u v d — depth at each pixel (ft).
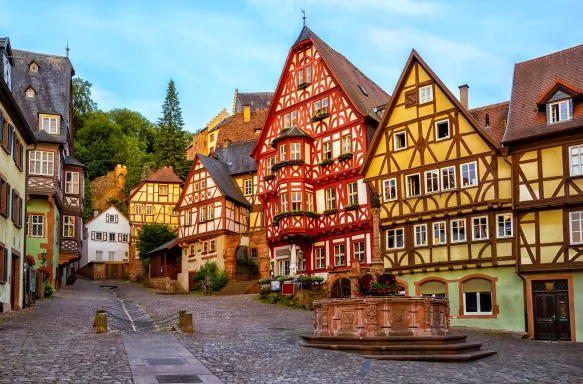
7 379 35.40
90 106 299.17
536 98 89.71
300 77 127.34
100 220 203.82
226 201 142.41
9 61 96.68
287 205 119.14
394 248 99.66
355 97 117.91
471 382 42.47
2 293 74.02
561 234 81.71
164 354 47.52
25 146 88.58
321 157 120.57
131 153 268.82
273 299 104.73
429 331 56.80
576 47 92.38
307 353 52.01
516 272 84.38
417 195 97.09
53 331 58.75
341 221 113.91
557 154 83.10
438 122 96.27
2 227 73.61
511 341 74.28
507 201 86.53
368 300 56.49
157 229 176.14
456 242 91.30
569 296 80.28
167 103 260.21
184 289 149.18
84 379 36.40
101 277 193.36
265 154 132.57
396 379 42.14
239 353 50.34
